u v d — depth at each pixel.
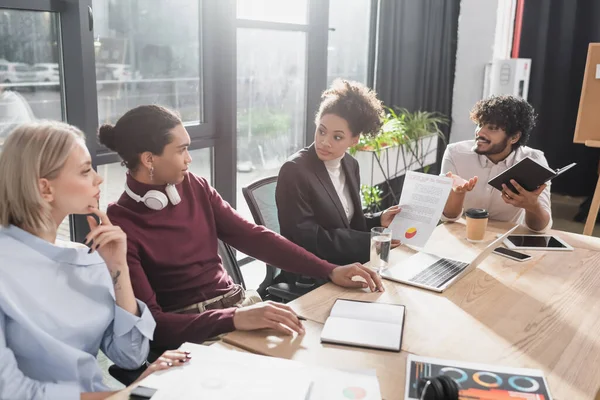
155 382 1.06
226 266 1.88
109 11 2.75
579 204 5.31
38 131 1.19
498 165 2.47
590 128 3.01
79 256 1.27
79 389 1.16
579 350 1.26
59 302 1.22
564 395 1.08
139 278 1.48
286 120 4.00
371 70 4.60
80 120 2.54
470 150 2.54
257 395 1.01
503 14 5.18
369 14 4.54
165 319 1.43
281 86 3.88
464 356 1.22
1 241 1.17
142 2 2.89
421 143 4.52
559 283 1.66
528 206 2.13
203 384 1.05
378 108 2.09
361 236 1.96
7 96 2.36
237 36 3.48
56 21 2.46
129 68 2.90
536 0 5.20
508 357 1.22
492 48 5.07
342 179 2.21
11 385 1.08
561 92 5.31
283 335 1.31
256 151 3.83
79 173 1.22
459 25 5.20
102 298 1.31
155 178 1.56
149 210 1.57
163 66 3.06
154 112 1.52
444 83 5.17
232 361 1.15
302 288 1.98
